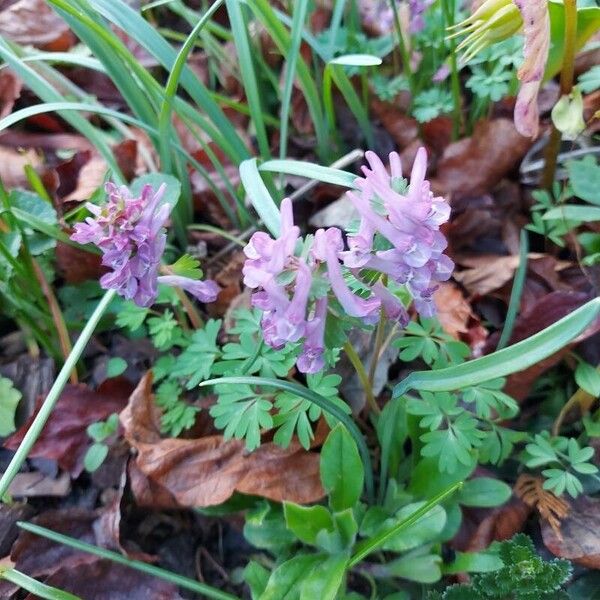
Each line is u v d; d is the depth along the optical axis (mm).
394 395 149
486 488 173
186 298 199
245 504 186
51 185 245
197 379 181
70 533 190
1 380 212
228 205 235
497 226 226
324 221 233
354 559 155
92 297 227
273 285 119
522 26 181
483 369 134
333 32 232
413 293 128
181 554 192
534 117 181
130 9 198
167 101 192
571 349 193
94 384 220
